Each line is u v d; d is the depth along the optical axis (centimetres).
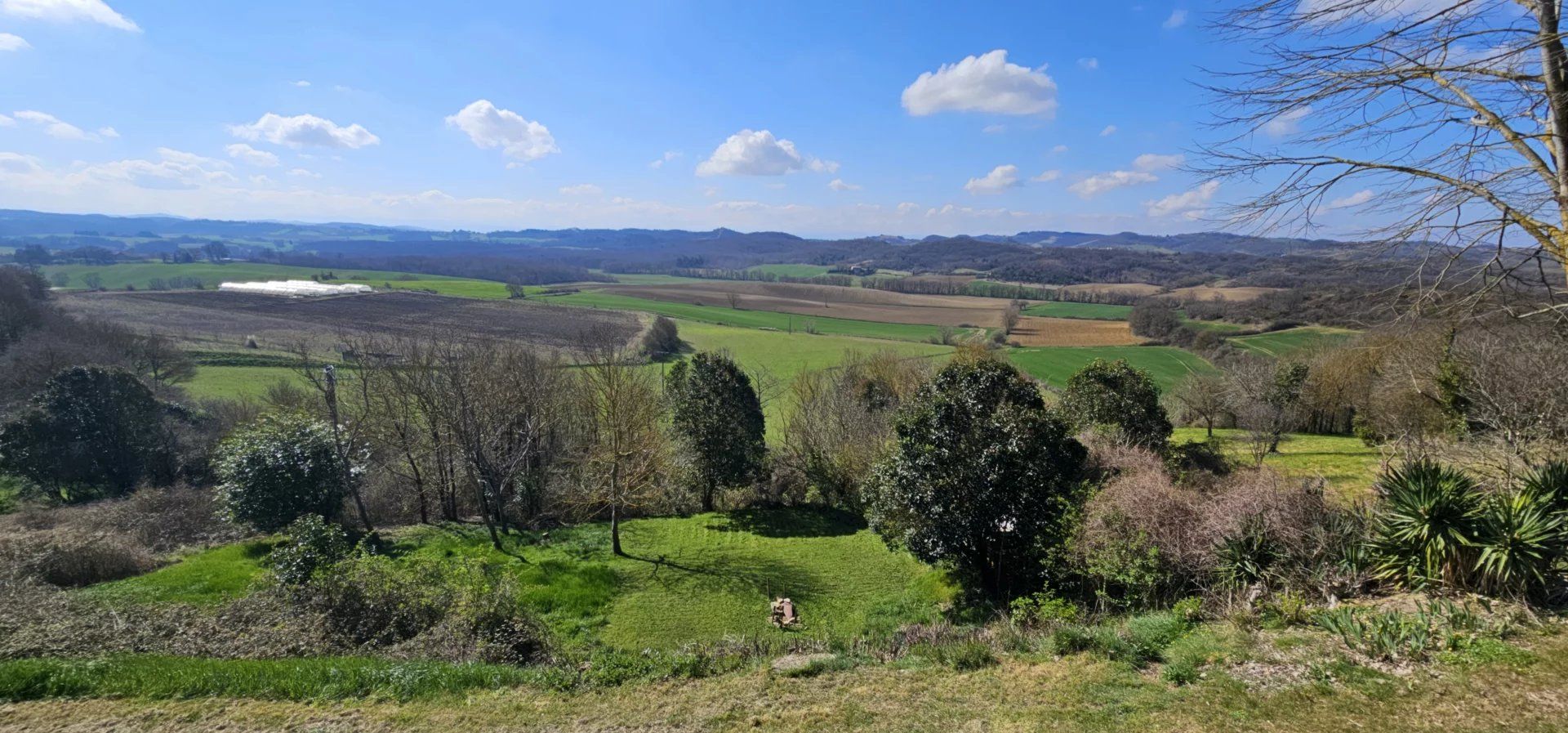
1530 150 613
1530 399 1377
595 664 860
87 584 1538
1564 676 572
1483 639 650
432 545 2011
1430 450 1372
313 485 2011
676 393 2697
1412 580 795
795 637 1268
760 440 2652
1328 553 904
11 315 3881
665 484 2567
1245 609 827
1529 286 624
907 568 1822
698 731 666
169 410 3102
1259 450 2256
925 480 1439
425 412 2383
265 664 834
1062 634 812
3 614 1146
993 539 1415
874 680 760
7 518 2017
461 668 835
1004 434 1414
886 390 3459
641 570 1820
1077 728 607
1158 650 759
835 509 2592
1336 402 3059
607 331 3569
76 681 756
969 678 742
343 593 1142
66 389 2562
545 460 2698
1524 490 794
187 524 2097
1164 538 1112
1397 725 545
